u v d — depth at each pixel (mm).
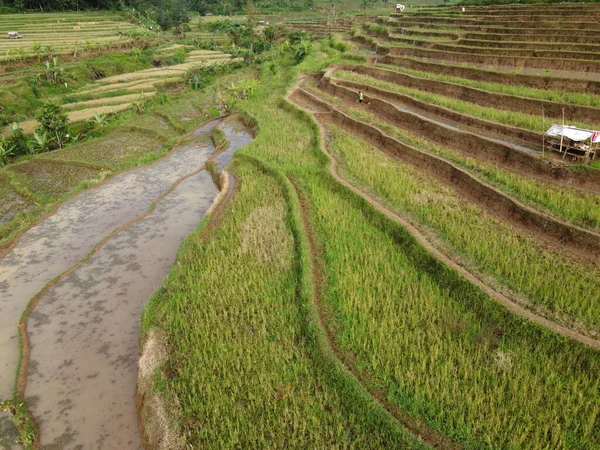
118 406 9625
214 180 20625
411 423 8266
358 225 15031
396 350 9703
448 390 8727
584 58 28875
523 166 17547
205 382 9484
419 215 15070
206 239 15062
